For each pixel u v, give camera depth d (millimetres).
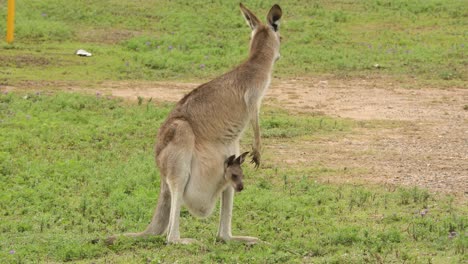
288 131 25969
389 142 24906
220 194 15102
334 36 42938
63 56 37531
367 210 17953
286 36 42875
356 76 35750
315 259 14211
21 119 26062
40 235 16312
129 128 25547
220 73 35688
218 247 14797
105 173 21016
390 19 46531
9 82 32125
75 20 44750
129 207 18203
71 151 23172
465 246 14734
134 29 43906
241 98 15133
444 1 50188
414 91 32906
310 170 21609
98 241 15352
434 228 16156
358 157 23094
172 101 30000
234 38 42531
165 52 38969
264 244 15102
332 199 18875
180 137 14500
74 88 31703
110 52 38625
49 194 19234
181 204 14648
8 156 21938
